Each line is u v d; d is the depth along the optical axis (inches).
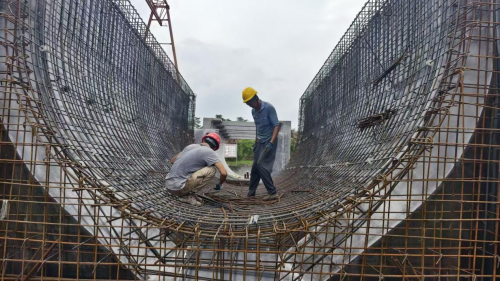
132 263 154.6
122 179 201.9
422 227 151.2
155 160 319.6
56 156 156.7
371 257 178.5
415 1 224.2
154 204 184.2
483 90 170.7
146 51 386.3
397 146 181.0
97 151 200.4
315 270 181.9
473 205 166.1
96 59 263.6
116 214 189.0
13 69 172.1
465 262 171.6
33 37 184.9
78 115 207.3
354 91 327.3
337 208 163.3
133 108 331.3
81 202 153.3
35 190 180.7
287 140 680.4
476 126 158.6
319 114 459.2
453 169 167.6
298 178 364.5
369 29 295.7
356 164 237.1
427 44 206.8
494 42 159.9
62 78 208.5
